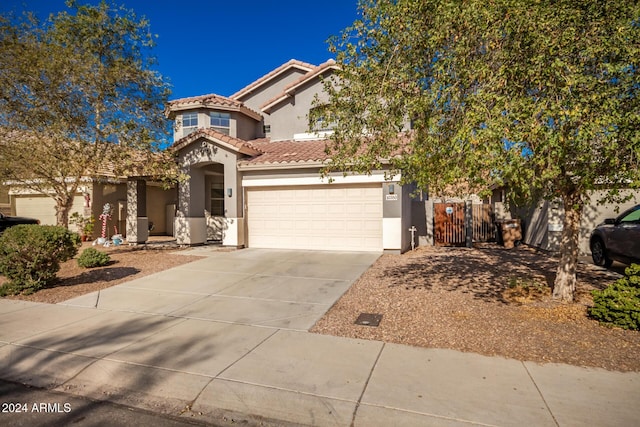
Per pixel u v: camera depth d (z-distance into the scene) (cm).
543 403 346
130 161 1236
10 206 1936
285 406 363
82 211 1772
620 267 959
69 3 1072
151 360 457
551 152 399
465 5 464
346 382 392
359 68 566
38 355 482
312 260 1077
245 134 1759
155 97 1268
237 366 434
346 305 662
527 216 1408
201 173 1502
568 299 628
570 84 391
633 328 506
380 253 1183
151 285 838
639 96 413
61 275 949
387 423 329
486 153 394
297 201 1299
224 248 1340
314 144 1432
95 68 1113
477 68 464
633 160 423
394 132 570
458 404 347
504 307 612
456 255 1145
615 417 324
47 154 1112
